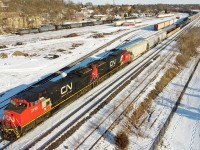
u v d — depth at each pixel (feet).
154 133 73.00
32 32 252.42
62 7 471.21
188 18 395.34
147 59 149.07
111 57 110.83
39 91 66.74
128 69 126.52
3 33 253.65
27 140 61.26
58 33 248.11
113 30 273.13
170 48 184.24
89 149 59.77
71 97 82.23
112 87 99.35
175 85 117.29
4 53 146.41
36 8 396.16
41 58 141.38
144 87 102.58
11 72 114.42
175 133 75.61
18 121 59.98
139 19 439.63
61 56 147.13
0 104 81.76
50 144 59.88
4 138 60.29
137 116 80.84
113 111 79.61
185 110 91.76
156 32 259.80
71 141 62.39
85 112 76.48
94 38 211.82
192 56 179.73
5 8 346.95
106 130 68.64
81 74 86.48
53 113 74.18
